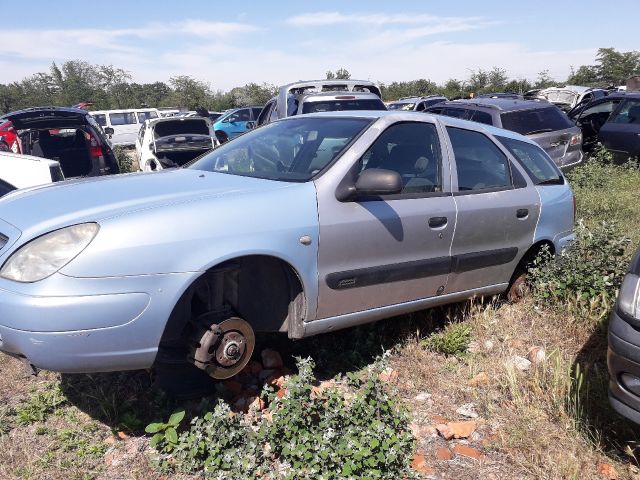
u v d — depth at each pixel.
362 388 3.53
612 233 4.95
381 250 3.77
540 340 4.39
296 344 4.15
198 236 3.09
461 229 4.21
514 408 3.50
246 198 3.33
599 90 20.69
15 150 9.05
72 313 2.82
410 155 4.08
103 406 3.44
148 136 12.06
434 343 4.23
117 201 3.21
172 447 3.09
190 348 3.29
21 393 3.74
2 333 2.91
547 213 4.90
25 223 3.05
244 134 4.79
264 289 3.59
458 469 3.00
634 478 2.88
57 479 2.91
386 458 2.89
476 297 4.65
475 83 51.25
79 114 9.52
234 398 3.60
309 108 9.78
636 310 2.85
